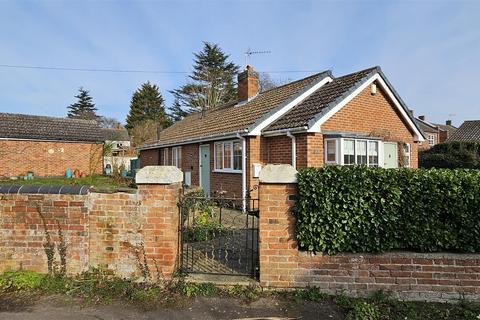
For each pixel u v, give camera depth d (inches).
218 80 1854.1
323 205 180.7
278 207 186.9
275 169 187.3
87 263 195.6
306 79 568.7
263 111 521.3
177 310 166.2
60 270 195.0
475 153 1004.6
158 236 192.7
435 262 174.6
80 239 195.8
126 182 787.4
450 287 173.0
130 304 171.9
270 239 186.9
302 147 426.0
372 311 160.1
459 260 172.9
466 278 172.2
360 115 478.6
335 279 181.6
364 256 179.8
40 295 180.5
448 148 1058.1
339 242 180.1
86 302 173.2
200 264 220.1
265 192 187.5
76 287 185.6
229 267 214.1
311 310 166.7
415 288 175.3
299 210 183.3
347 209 180.4
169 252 192.4
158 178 191.8
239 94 692.7
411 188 176.2
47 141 1023.6
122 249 194.4
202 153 610.9
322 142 431.2
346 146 443.8
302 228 183.2
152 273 192.5
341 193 180.1
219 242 281.6
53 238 196.7
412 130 551.8
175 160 737.6
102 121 2581.2
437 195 174.6
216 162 562.9
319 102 469.1
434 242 176.2
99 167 1123.9
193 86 1844.2
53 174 1034.7
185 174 673.6
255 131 464.8
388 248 179.2
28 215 197.6
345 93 447.8
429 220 175.9
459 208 172.7
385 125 515.5
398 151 529.0
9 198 197.9
